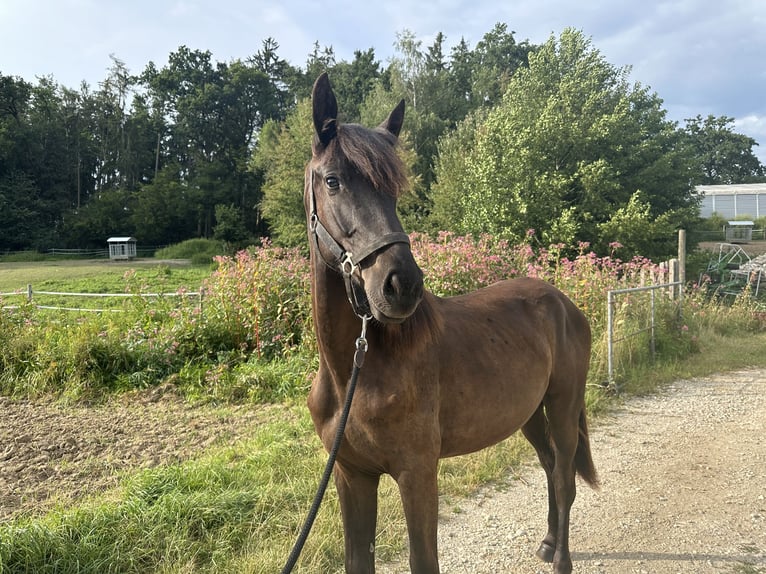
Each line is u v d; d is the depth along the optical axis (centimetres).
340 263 173
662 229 1709
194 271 2705
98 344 723
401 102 223
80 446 502
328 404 200
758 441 488
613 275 892
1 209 4688
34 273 2750
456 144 2641
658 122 2102
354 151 168
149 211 4872
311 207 191
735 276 1916
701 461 443
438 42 4756
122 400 653
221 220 4553
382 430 184
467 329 234
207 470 386
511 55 5081
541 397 265
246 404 629
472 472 409
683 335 914
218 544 297
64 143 5375
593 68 2012
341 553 297
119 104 5806
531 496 380
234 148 5450
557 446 287
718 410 591
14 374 724
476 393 218
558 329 292
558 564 274
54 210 5197
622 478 412
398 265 155
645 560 297
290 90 5359
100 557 284
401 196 180
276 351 749
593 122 1850
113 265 3422
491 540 323
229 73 5428
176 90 5594
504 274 807
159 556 292
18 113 5278
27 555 270
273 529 316
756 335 1117
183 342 763
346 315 188
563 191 1733
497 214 1762
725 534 324
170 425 561
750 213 4916
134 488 358
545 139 1812
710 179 7438
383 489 370
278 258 863
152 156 5838
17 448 500
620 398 636
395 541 311
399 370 185
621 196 1839
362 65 4878
